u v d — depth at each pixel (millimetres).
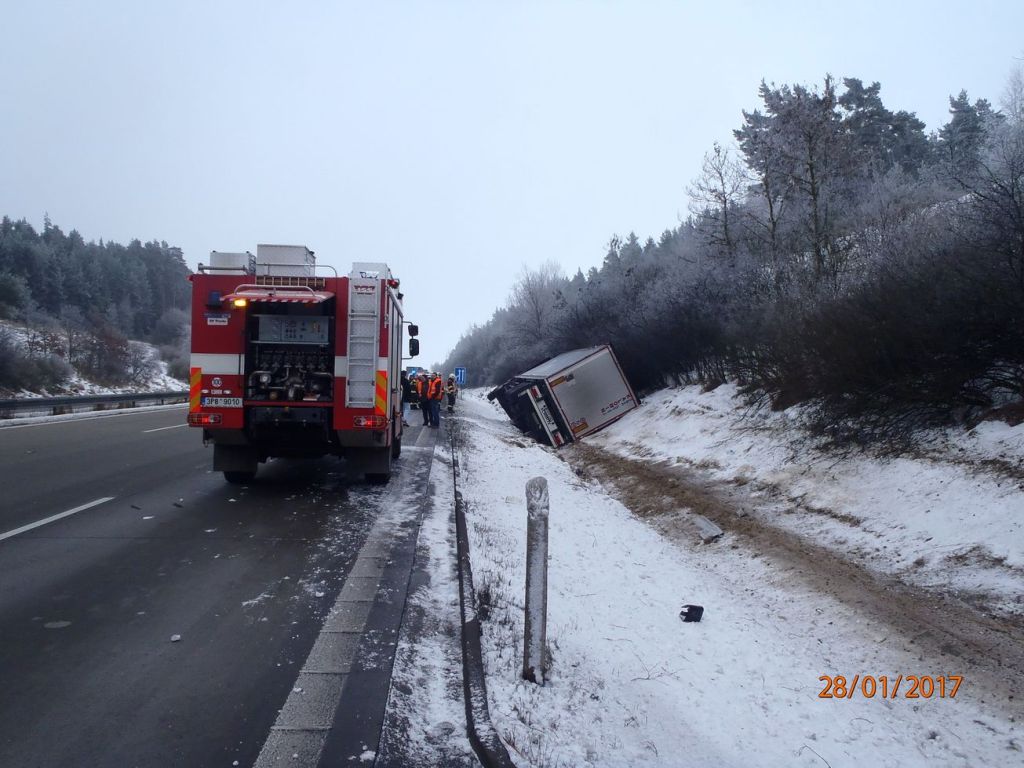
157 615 5922
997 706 5031
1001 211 9945
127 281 115812
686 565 9445
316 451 11742
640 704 5047
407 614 6090
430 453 17297
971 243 10141
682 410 20750
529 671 4949
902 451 10391
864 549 8633
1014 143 15719
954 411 10430
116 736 4047
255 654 5203
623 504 14352
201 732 4117
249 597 6406
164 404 36500
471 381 96250
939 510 8508
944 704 5172
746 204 28359
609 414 25656
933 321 10156
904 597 7105
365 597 6484
